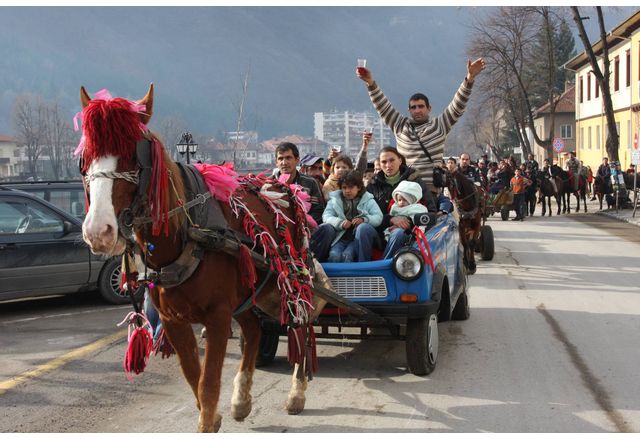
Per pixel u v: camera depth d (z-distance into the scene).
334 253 6.54
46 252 9.44
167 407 5.62
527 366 6.59
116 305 10.05
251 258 4.65
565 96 65.31
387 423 5.17
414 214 6.39
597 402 5.57
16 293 9.26
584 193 28.70
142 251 4.33
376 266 6.13
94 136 3.90
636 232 19.77
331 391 5.97
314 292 5.53
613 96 41.66
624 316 8.65
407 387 6.04
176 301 4.53
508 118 70.88
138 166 4.01
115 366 6.85
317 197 7.39
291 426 5.15
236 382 5.25
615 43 40.31
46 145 79.88
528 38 49.31
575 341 7.48
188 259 4.40
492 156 93.75
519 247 16.31
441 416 5.30
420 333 6.20
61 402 5.78
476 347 7.30
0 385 6.26
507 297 10.02
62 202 11.06
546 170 27.58
